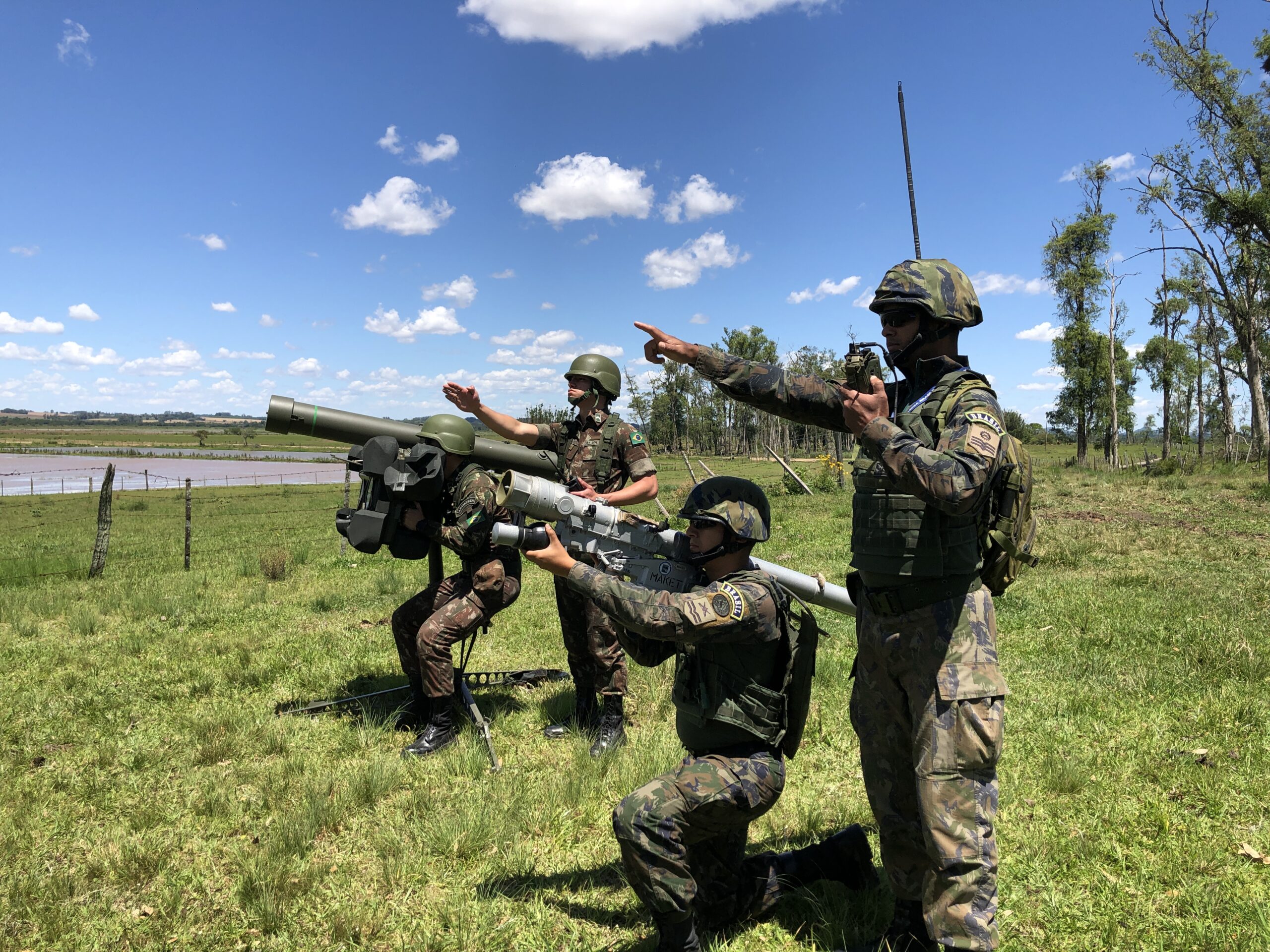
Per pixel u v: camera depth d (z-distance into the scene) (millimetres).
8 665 6805
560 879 3266
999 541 2312
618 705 4641
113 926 3014
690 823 2508
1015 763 4254
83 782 4297
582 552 3098
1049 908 2938
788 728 2654
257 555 13766
